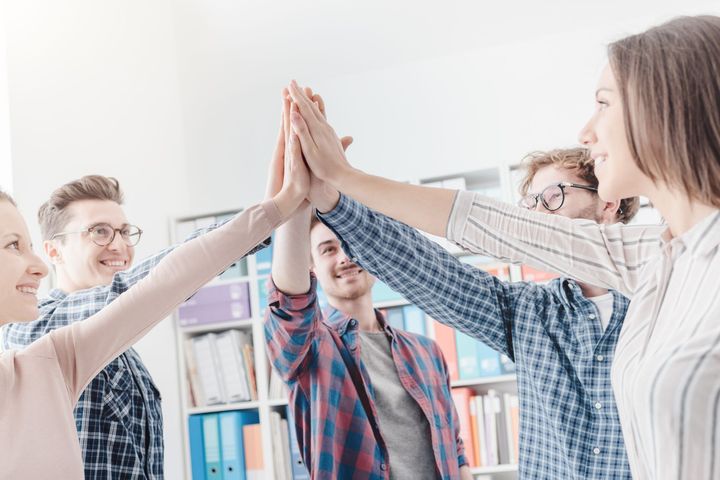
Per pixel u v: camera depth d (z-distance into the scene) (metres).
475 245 1.40
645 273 1.11
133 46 4.32
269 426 3.95
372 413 2.05
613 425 1.66
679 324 0.97
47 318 2.01
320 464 1.94
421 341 2.46
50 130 3.58
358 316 2.35
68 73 3.76
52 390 1.31
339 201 1.67
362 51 4.71
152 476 2.06
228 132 4.95
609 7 4.39
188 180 4.90
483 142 4.62
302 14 4.54
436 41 4.64
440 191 1.43
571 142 4.49
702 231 0.98
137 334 1.40
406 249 1.72
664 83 1.00
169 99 4.72
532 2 4.39
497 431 3.70
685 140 0.98
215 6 4.52
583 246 1.31
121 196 2.50
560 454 1.70
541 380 1.75
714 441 0.88
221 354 4.05
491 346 1.87
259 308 4.05
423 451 2.19
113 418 1.96
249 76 4.88
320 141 1.60
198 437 3.96
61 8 3.78
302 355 1.95
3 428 1.26
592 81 4.50
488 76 4.65
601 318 1.75
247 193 4.90
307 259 1.88
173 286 1.42
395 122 4.75
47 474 1.25
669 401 0.90
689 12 4.34
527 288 1.86
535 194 2.05
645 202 3.56
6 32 3.45
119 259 2.38
